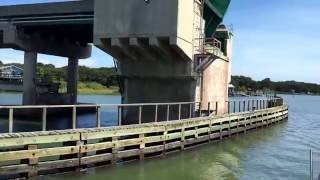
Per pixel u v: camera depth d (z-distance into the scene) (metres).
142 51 33.38
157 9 31.25
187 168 22.25
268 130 43.03
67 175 19.14
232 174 21.34
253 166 23.53
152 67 34.34
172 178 19.97
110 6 32.31
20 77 80.88
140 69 34.59
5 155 17.02
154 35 31.33
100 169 20.67
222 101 39.84
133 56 34.16
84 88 120.25
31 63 45.00
